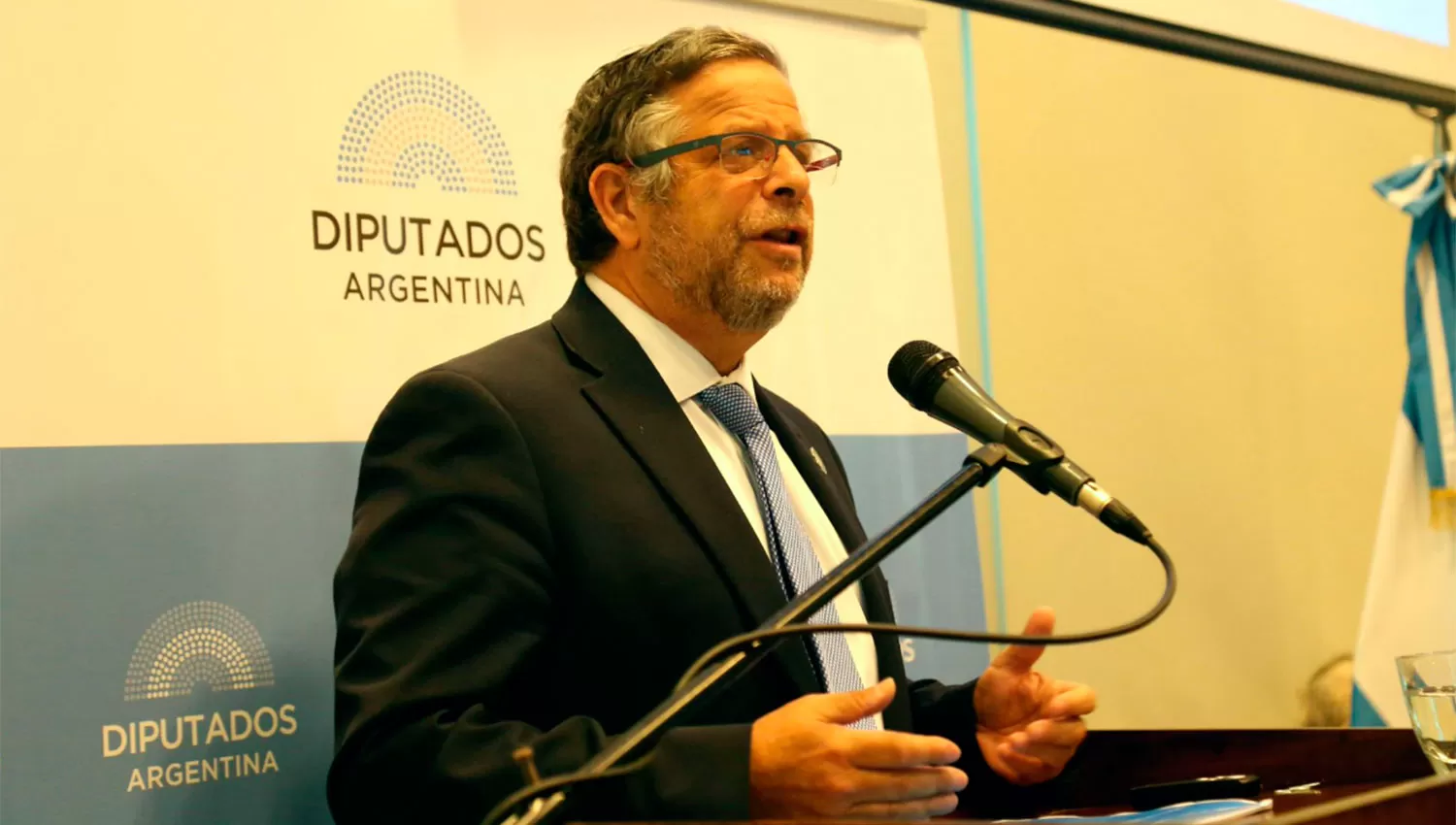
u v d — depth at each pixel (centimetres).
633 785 108
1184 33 258
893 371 129
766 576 140
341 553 168
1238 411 356
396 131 179
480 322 182
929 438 231
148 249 159
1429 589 279
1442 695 127
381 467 138
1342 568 367
